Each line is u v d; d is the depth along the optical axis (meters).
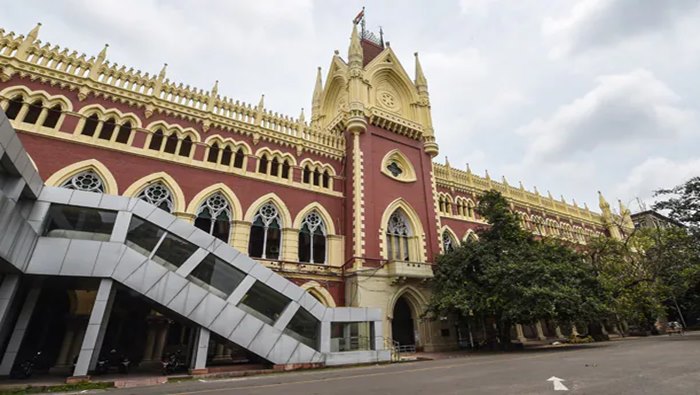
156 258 15.02
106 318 14.62
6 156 11.77
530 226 41.75
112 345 19.47
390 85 35.81
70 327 17.81
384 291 24.67
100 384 11.66
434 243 29.75
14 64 18.67
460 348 26.81
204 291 15.12
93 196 14.72
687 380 8.55
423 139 34.09
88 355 12.23
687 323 46.88
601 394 7.41
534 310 20.30
